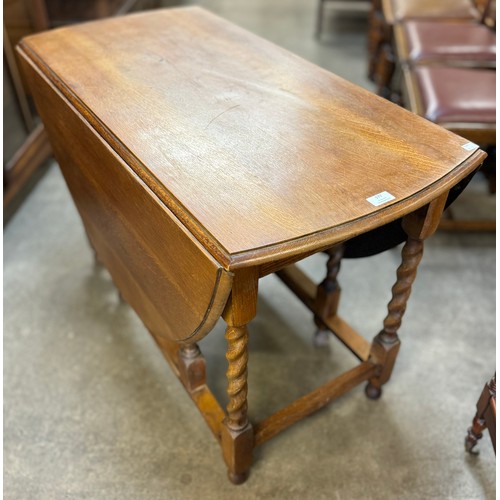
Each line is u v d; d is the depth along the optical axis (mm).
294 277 1513
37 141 2041
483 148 1834
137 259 1073
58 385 1420
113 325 1589
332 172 870
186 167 874
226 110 1024
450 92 1645
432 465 1247
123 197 988
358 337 1394
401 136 957
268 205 801
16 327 1577
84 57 1220
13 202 2064
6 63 1822
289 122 992
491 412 1104
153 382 1432
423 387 1416
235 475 1185
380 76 2359
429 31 2061
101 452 1271
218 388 1419
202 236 761
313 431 1316
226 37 1326
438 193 845
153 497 1185
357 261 1830
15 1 1859
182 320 953
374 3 2633
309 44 3297
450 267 1792
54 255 1830
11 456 1260
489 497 1188
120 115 1006
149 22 1409
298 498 1184
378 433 1312
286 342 1543
